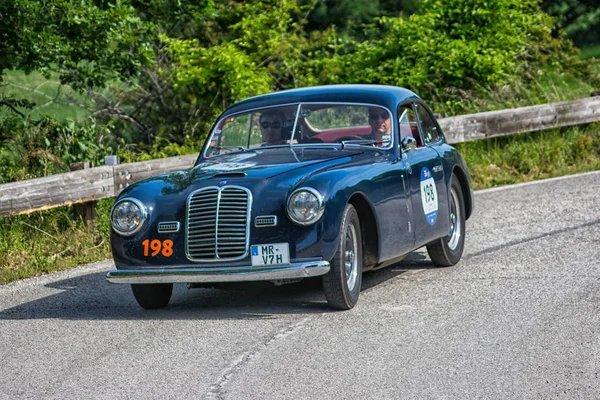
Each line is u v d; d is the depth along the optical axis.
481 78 24.58
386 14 33.16
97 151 19.02
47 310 10.16
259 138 10.69
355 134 10.52
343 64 26.88
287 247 8.83
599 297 9.30
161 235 9.21
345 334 8.32
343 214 8.98
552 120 20.92
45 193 13.64
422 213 10.58
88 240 14.07
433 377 6.95
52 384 7.19
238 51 25.73
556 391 6.51
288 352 7.80
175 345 8.20
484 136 20.27
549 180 18.14
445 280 10.66
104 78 19.95
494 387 6.65
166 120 25.58
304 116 10.70
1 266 12.91
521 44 26.42
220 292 10.84
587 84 27.08
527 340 7.86
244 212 8.97
